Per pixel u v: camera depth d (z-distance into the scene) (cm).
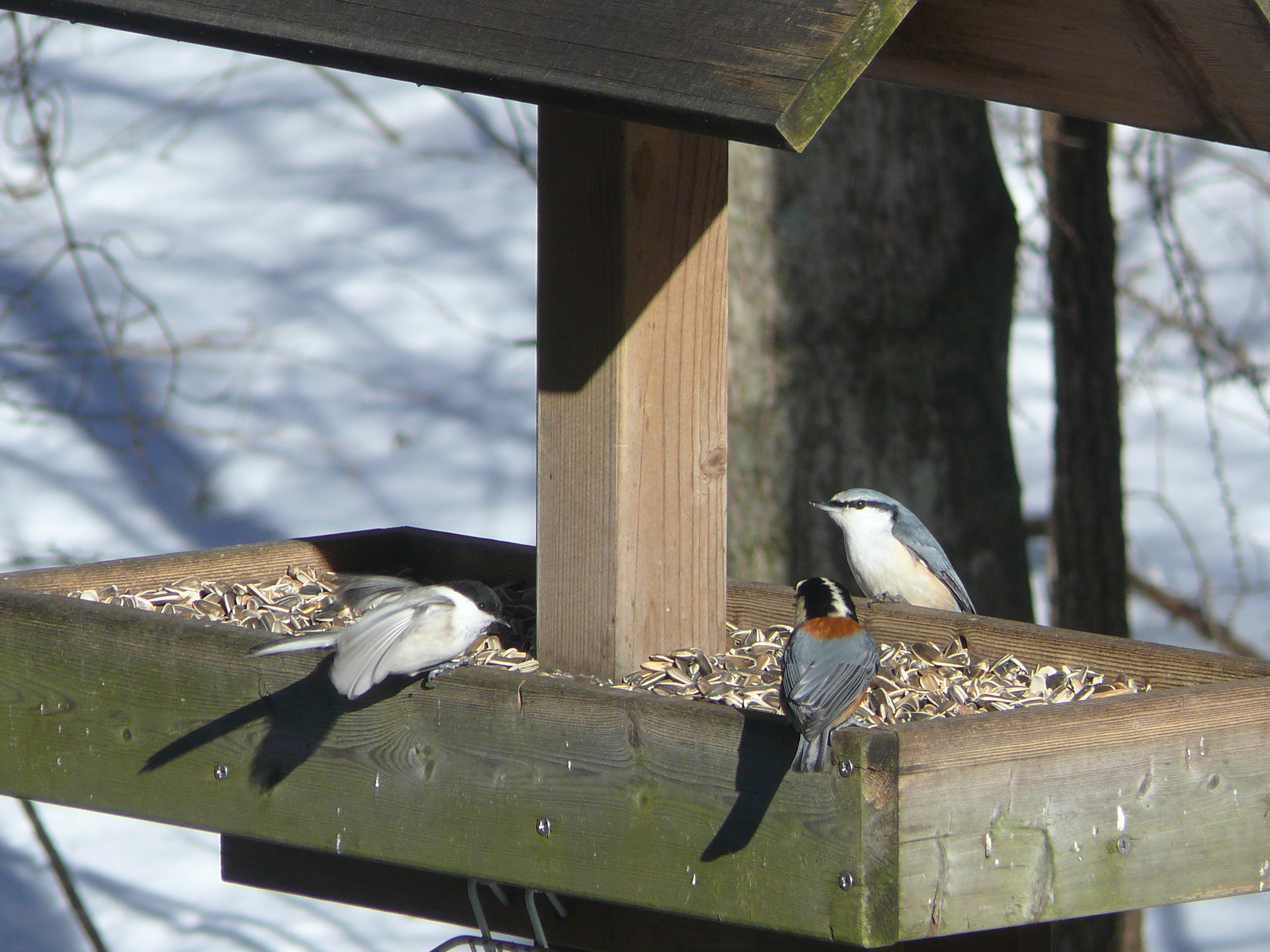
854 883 692
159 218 2509
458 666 808
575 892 765
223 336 2356
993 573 1573
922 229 1562
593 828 761
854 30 691
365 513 2177
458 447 2272
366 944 1772
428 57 786
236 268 2469
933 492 1559
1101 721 736
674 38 736
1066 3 795
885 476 1555
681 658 922
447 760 797
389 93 2784
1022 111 1994
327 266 2494
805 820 705
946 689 913
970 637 983
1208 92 834
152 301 2356
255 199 2580
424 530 1180
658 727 745
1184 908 1897
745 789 722
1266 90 806
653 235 908
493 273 2517
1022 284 2158
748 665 938
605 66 739
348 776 821
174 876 1830
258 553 1123
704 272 930
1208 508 2352
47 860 1831
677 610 936
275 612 1030
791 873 709
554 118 905
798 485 1555
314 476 2220
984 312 1586
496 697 786
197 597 1058
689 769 737
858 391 1557
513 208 2614
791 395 1559
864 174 1555
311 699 831
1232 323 2459
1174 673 905
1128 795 745
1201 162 2711
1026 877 719
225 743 852
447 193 2627
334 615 1022
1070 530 1722
